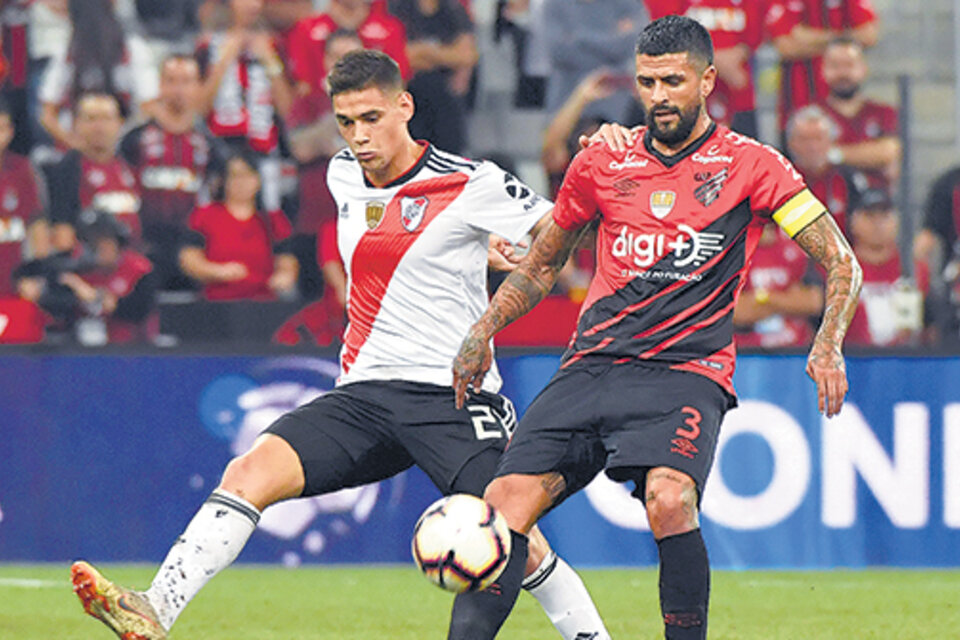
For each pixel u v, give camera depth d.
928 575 28.17
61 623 21.94
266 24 37.06
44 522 28.73
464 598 13.99
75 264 33.84
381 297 15.85
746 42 37.34
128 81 36.78
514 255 16.77
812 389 28.81
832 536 28.78
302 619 22.52
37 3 36.94
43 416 28.78
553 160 37.00
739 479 28.81
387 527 29.16
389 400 15.70
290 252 35.19
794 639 20.80
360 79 15.23
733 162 14.41
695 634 13.60
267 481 15.08
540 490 14.27
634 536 28.95
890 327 34.50
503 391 28.70
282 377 28.91
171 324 31.48
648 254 14.55
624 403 14.27
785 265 34.09
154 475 28.81
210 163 35.78
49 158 35.22
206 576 14.59
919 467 28.80
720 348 14.52
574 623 15.81
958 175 35.47
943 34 39.47
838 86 37.12
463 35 37.03
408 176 15.80
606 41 37.22
